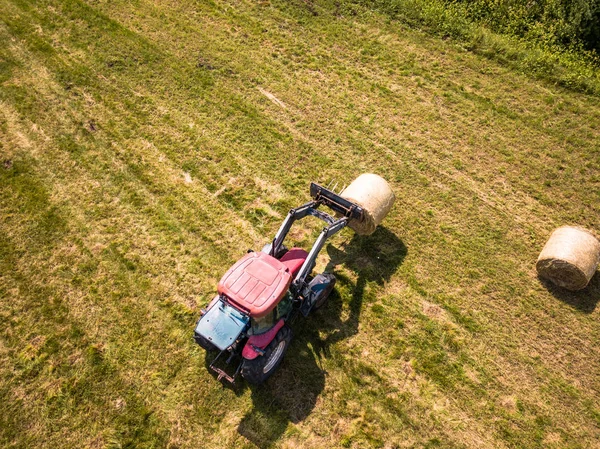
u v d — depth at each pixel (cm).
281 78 1380
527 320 909
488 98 1345
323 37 1523
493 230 1050
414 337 880
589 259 914
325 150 1198
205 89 1334
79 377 815
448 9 1634
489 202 1101
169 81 1348
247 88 1346
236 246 1005
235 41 1490
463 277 971
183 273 959
